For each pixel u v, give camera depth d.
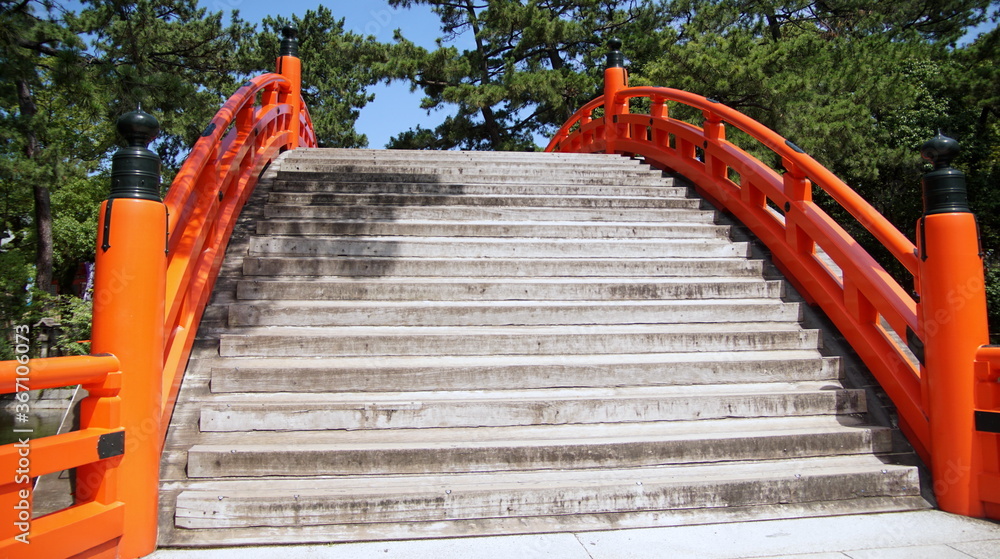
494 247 5.47
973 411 3.29
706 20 20.86
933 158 3.50
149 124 2.80
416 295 4.72
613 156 8.91
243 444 3.31
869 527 3.13
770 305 4.88
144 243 2.74
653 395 3.90
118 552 2.62
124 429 2.65
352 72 27.75
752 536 3.00
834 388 4.13
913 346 3.73
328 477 3.18
